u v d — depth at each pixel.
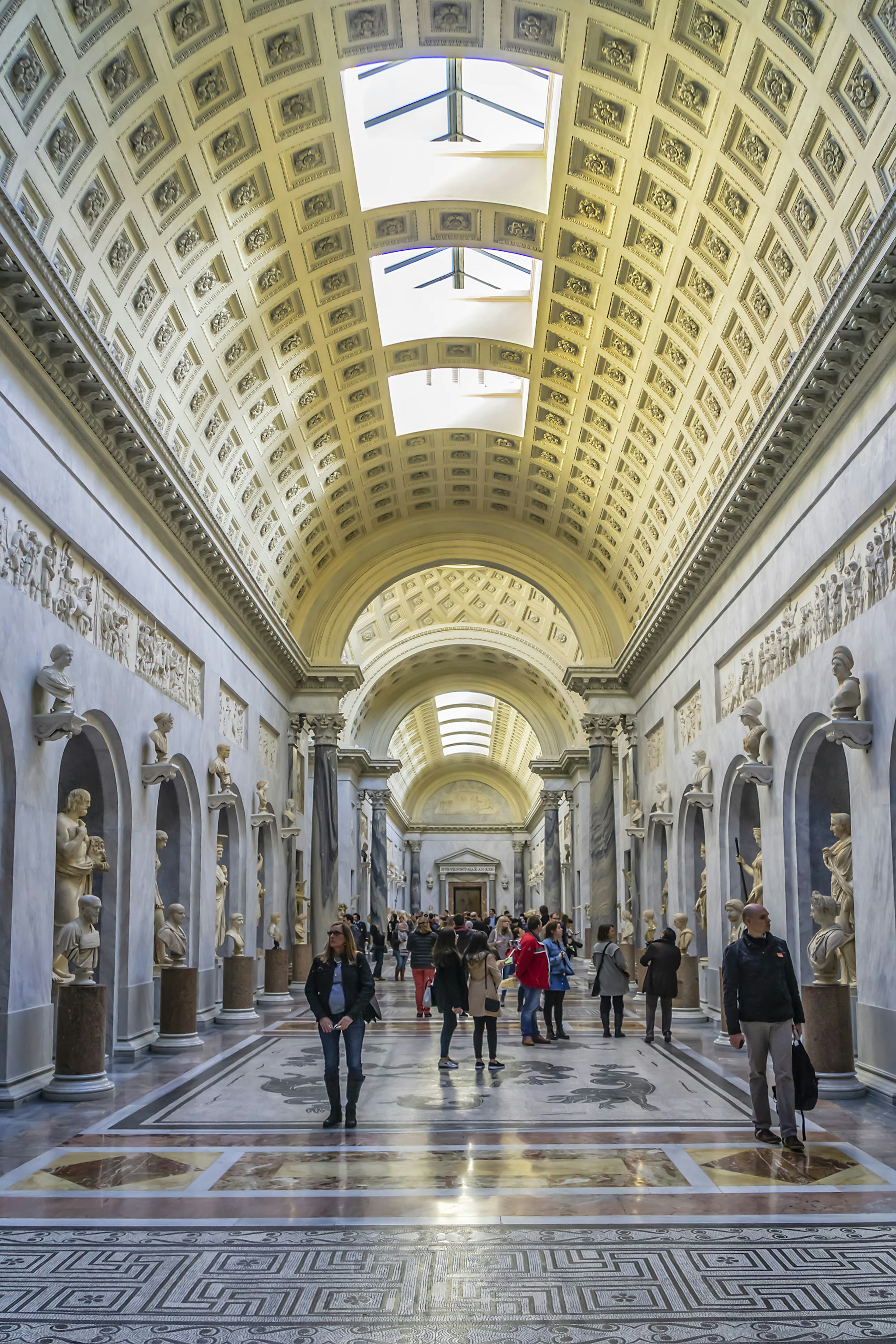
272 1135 8.14
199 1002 16.20
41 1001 10.23
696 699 19.56
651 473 19.45
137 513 13.80
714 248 13.76
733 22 10.85
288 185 14.12
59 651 10.31
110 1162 7.27
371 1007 8.73
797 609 13.52
